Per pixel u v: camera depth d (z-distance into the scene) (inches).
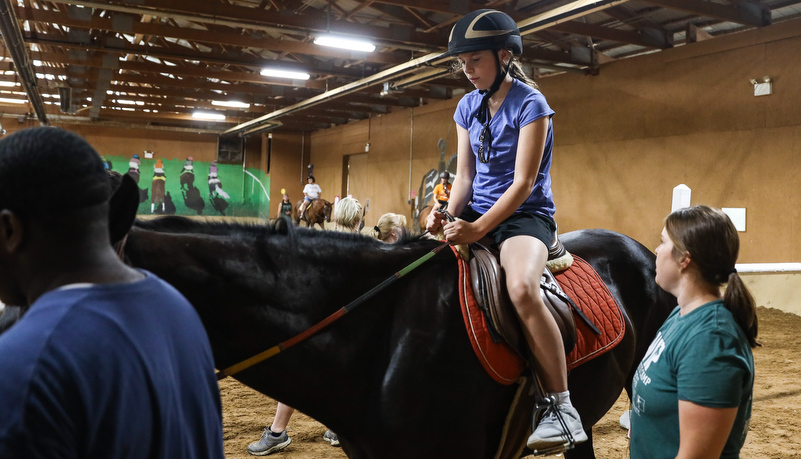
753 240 382.6
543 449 69.2
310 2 494.9
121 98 796.0
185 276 59.8
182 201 1020.5
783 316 330.3
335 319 65.4
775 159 370.9
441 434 67.0
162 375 30.9
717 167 404.5
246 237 65.6
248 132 978.7
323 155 989.2
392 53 537.6
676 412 56.4
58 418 25.8
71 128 973.8
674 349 56.5
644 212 456.1
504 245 75.8
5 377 25.5
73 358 27.0
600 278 89.4
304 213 768.9
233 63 550.6
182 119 944.3
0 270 31.2
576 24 422.9
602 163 491.8
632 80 465.4
